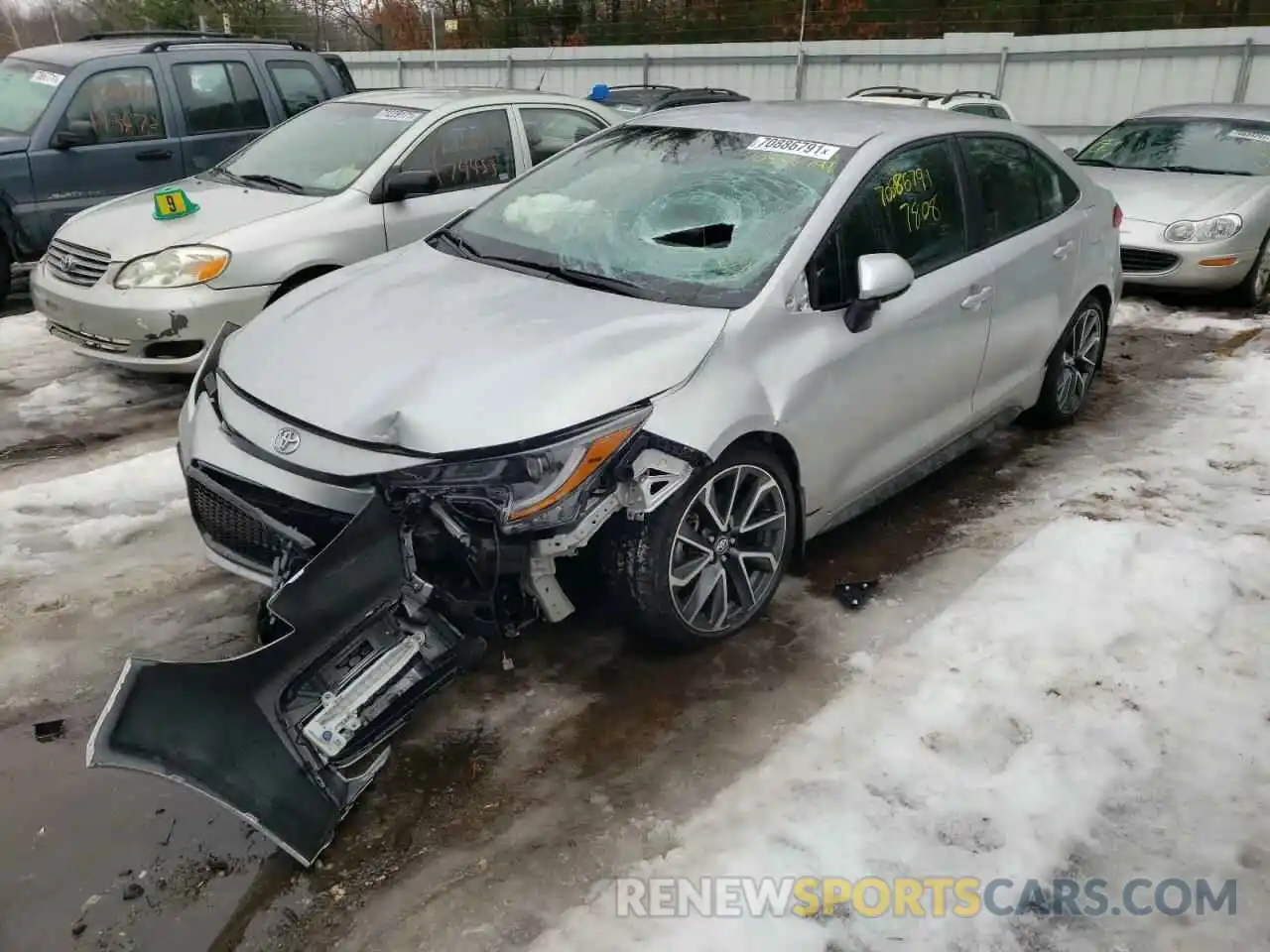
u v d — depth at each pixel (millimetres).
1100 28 18375
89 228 5570
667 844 2590
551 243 3785
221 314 5176
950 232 4113
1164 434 5309
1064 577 3771
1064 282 4848
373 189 5668
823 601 3688
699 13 21203
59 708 3082
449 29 19672
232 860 2541
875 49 15609
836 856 2541
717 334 3154
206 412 3176
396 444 2762
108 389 5758
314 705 2570
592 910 2389
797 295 3383
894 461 3955
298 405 2951
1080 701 3104
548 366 2920
